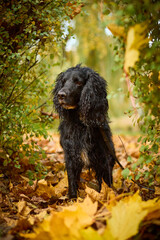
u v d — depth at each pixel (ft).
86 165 9.98
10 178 10.34
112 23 6.13
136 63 6.52
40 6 9.45
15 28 9.76
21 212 7.47
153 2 6.02
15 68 9.05
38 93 10.25
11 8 9.18
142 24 5.62
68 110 10.29
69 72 10.38
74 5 9.95
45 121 11.16
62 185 10.14
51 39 9.96
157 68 6.01
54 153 15.89
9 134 9.22
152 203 6.00
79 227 5.14
